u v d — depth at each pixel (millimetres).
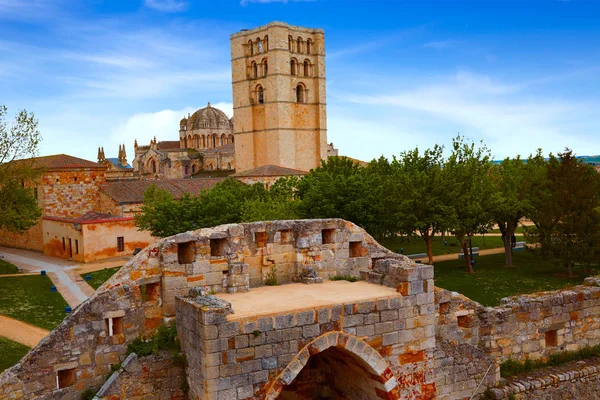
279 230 22484
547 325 26516
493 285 52531
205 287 20625
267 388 17891
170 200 63000
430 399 21062
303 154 129125
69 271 65625
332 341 19000
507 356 25469
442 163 73250
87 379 18953
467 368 23859
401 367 20438
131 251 76125
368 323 19719
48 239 80812
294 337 18359
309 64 129250
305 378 24219
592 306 27906
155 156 153500
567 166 54625
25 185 86438
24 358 18266
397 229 61438
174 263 20078
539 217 56219
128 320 19594
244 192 72688
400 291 20562
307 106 129125
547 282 53531
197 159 161500
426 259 69750
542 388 24625
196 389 17875
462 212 57281
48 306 47656
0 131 62812
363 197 61562
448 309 23891
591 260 53469
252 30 128125
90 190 89188
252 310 18312
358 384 21953
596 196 55125
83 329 18922
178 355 18875
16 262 73688
